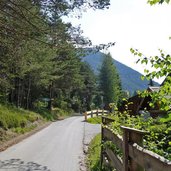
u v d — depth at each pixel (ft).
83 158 43.01
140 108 60.95
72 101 298.76
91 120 138.00
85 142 61.72
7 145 56.03
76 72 194.90
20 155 45.11
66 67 180.14
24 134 77.10
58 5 46.44
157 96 15.84
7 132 67.87
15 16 44.37
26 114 107.04
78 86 222.89
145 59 16.25
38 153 47.19
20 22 44.96
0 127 67.87
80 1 47.85
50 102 195.93
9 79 78.23
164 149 17.40
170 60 15.88
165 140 17.63
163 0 14.82
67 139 67.36
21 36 46.60
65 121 145.18
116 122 26.86
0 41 48.19
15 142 61.26
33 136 74.13
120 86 350.02
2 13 44.01
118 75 349.20
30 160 41.11
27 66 68.23
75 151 49.52
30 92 162.09
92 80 330.34
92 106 325.01
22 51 52.37
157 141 18.02
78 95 313.73
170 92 15.58
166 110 15.64
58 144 58.49
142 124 20.26
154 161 11.49
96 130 91.35
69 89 216.54
